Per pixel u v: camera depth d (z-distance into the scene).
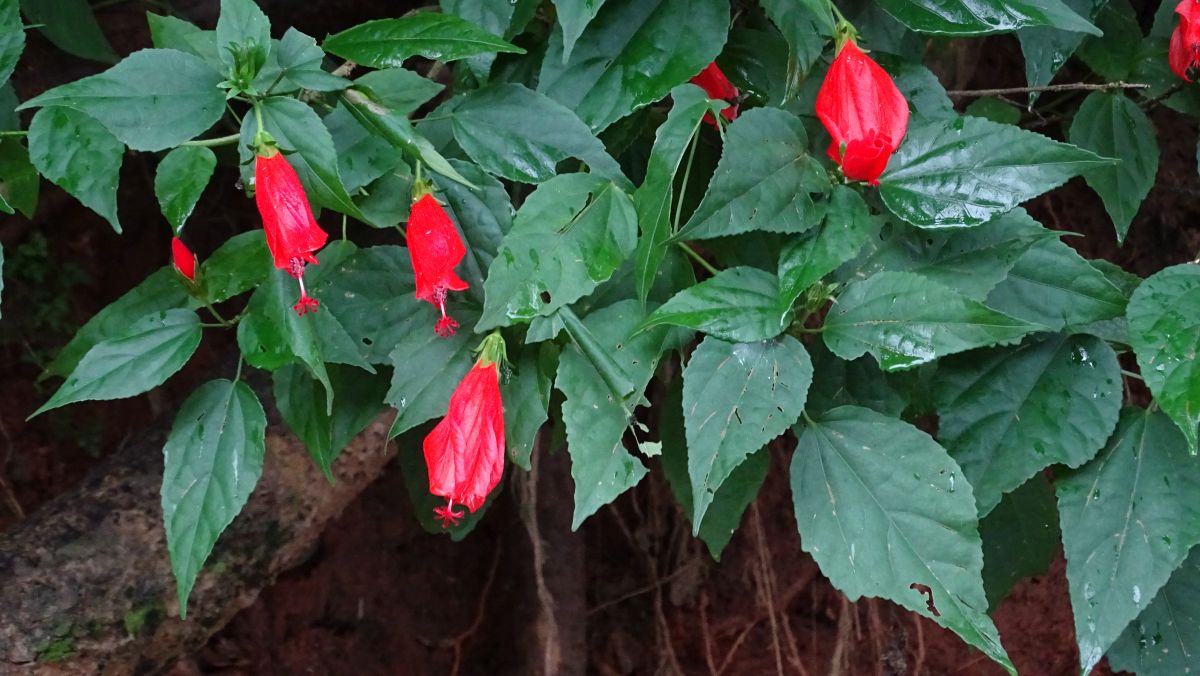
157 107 1.42
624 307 1.48
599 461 1.46
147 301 1.53
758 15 1.55
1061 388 1.48
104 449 2.10
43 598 1.61
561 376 1.47
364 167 1.47
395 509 2.31
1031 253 1.49
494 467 1.45
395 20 1.45
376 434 1.70
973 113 1.76
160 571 1.64
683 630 2.35
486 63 1.51
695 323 1.44
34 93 1.81
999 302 1.49
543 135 1.47
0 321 2.00
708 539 1.58
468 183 1.45
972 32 1.48
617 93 1.48
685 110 1.46
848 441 1.47
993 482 1.48
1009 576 1.63
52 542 1.62
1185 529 1.47
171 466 1.48
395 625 2.28
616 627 2.34
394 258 1.51
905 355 1.45
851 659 2.24
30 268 2.01
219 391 1.48
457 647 2.30
